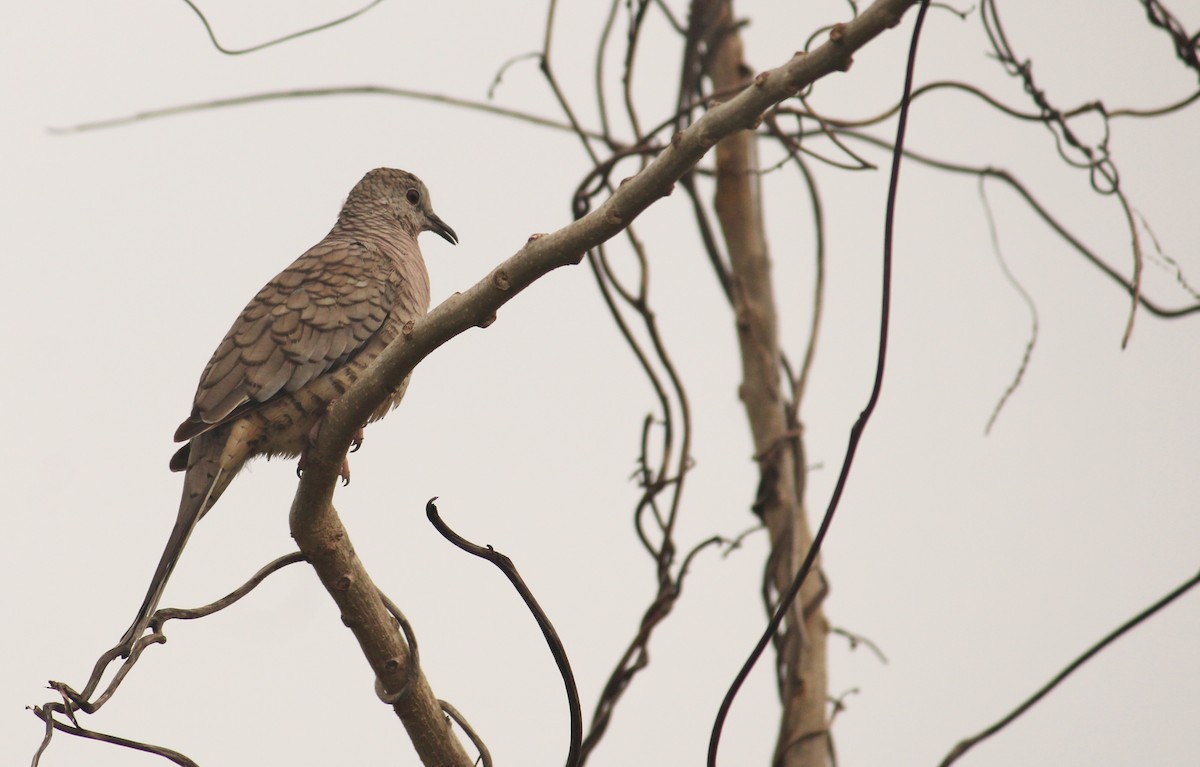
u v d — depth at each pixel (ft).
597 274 39.04
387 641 26.73
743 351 41.78
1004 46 33.47
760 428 40.86
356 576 26.16
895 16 20.03
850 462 23.95
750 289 42.19
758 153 43.06
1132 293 27.91
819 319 42.52
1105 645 27.27
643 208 21.80
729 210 42.65
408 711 27.07
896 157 22.89
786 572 38.99
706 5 42.50
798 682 37.93
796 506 40.32
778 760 37.68
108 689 23.53
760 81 20.84
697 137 21.15
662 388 39.17
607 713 37.29
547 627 24.54
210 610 24.98
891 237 23.26
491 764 27.43
